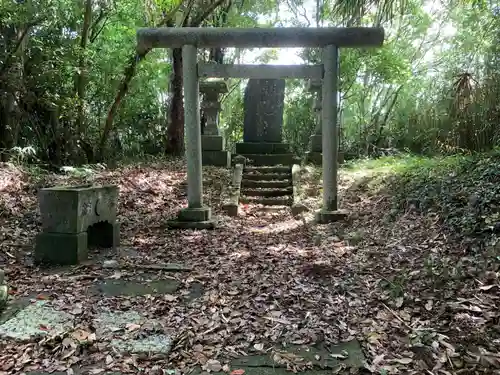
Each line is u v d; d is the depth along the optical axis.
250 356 2.98
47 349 3.04
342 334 3.26
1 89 8.98
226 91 10.70
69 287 4.21
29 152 9.07
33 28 9.80
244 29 6.88
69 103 10.03
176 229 6.95
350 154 12.56
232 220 7.70
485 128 9.26
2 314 3.57
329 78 7.10
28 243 5.69
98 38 13.38
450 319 3.33
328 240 6.00
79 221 4.90
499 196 5.13
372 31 6.84
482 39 11.65
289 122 16.52
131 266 4.88
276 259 5.12
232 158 11.00
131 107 14.54
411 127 13.09
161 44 6.96
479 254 4.25
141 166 10.62
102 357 2.95
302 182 9.48
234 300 3.89
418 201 6.22
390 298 3.79
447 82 12.80
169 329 3.34
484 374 2.70
